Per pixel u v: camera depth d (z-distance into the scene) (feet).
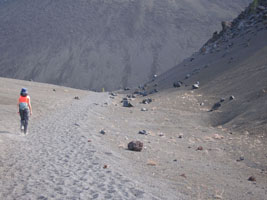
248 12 226.58
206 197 23.16
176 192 23.36
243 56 138.41
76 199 19.25
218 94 104.94
